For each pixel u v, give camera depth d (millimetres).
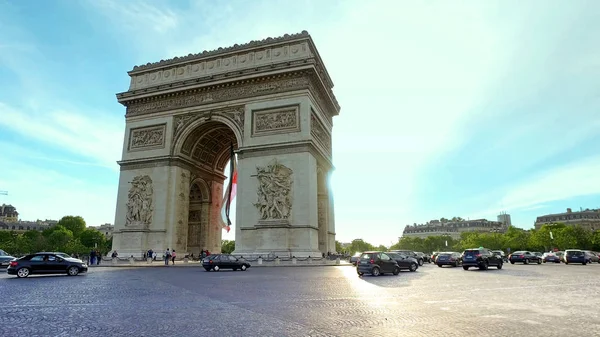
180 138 71250
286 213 60281
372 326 14250
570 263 80125
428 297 22266
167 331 13609
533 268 57188
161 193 68938
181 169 71938
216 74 69438
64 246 169375
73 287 28422
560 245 173750
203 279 34656
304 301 20609
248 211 62469
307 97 64125
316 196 64688
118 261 63625
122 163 73062
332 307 18594
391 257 44375
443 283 31281
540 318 15648
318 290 25750
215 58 72625
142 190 69688
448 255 66188
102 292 25109
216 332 13406
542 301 20453
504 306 18781
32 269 39750
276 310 17750
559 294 23438
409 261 49812
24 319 15883
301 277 36219
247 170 64375
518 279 35188
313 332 13336
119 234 69625
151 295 23391
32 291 25906
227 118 68812
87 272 45719
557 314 16531
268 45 68938
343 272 43844
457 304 19516
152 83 76250
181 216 70438
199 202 82562
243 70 67312
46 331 13688
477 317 15914
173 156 70562
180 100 73062
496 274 42625
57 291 25844
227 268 47406
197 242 81000
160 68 76000
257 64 69125
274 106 65625
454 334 12922
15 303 20344
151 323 14961
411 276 39688
